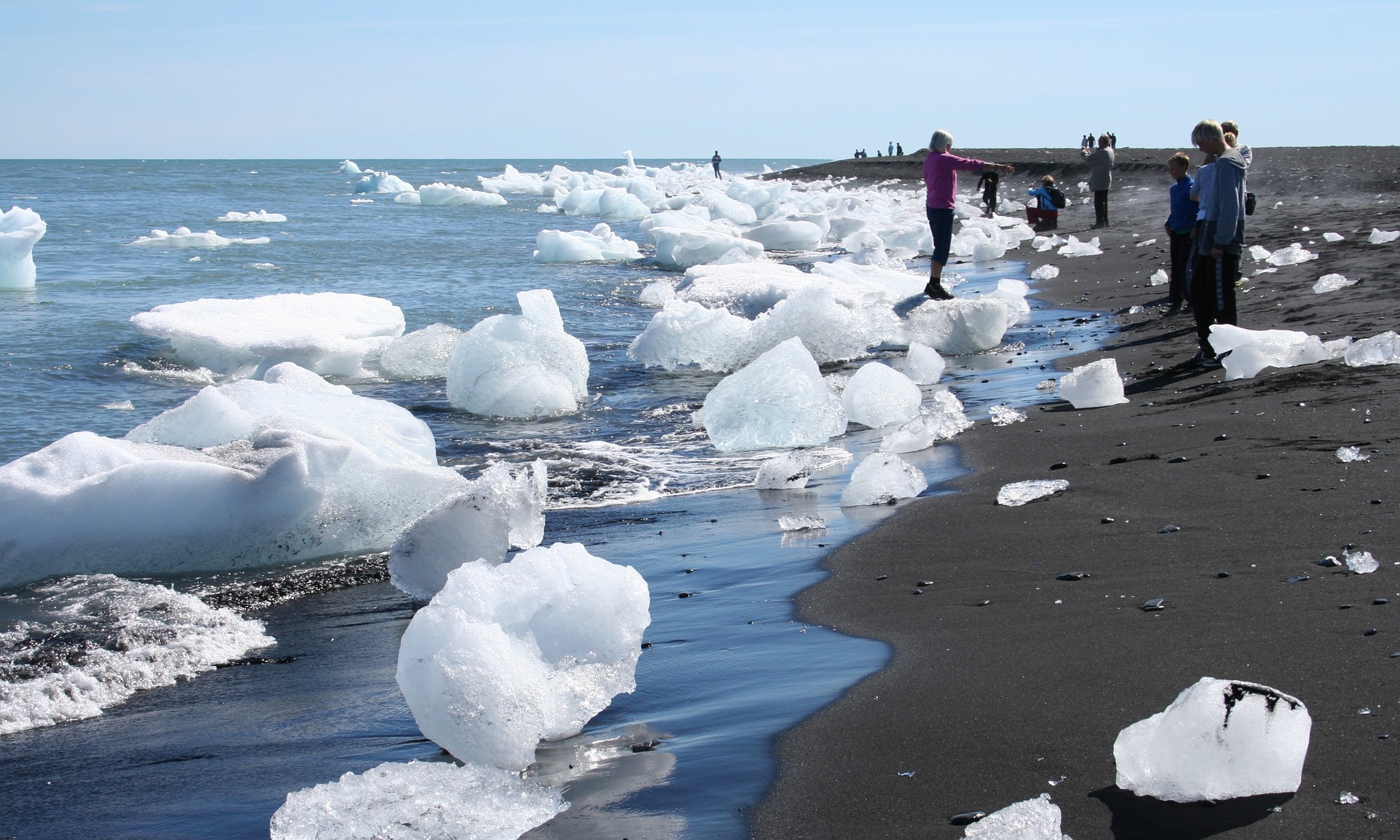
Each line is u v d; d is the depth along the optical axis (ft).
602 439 25.45
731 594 13.28
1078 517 14.52
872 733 8.76
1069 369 27.73
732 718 9.46
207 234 86.43
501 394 28.50
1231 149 23.72
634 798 8.07
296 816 7.74
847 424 24.90
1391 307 26.68
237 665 12.60
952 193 40.24
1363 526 12.48
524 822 7.70
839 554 14.34
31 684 11.75
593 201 147.54
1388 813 6.67
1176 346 28.32
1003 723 8.62
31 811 8.83
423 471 18.24
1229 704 7.22
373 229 111.14
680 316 35.37
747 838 7.32
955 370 30.12
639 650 10.15
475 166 613.52
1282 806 6.94
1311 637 9.49
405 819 7.66
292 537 17.25
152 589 15.21
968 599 11.96
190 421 20.04
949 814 7.33
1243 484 14.85
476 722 8.70
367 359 37.40
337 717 10.59
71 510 16.52
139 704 11.48
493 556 14.60
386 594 15.35
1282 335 22.39
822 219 85.81
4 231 56.65
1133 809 7.13
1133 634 10.18
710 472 21.56
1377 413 17.75
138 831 8.34
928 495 17.04
